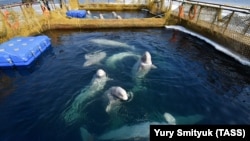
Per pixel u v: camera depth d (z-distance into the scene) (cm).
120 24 2061
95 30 2023
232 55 1393
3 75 1117
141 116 759
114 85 963
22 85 995
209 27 1711
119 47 1480
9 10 1709
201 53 1433
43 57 1340
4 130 697
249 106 849
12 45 1338
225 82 1045
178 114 783
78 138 658
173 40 1728
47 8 2116
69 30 2011
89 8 3155
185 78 1064
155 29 2106
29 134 678
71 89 939
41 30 1905
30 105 832
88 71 1109
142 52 1401
